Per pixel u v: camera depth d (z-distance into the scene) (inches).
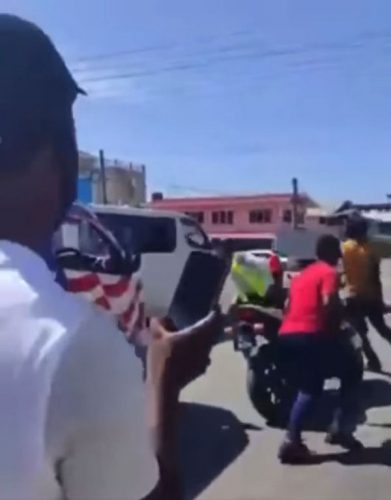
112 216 396.8
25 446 35.4
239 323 267.9
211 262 55.5
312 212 1795.0
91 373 36.1
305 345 227.9
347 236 352.8
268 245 1050.1
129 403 36.9
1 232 41.2
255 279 272.4
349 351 234.5
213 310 52.1
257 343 269.3
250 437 251.6
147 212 407.2
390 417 274.5
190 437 250.1
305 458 225.5
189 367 47.5
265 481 209.8
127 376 37.3
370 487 204.4
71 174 43.1
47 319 36.8
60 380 35.6
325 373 230.2
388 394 308.8
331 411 282.4
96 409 35.8
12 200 41.0
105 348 36.9
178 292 53.8
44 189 41.8
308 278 233.8
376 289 347.6
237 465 223.1
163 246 400.8
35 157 41.2
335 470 218.5
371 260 347.3
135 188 1855.3
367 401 297.3
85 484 36.1
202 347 48.4
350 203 1362.0
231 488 204.2
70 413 35.5
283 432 257.0
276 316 261.7
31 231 41.8
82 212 267.0
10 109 40.4
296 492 201.2
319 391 229.3
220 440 247.6
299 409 226.7
